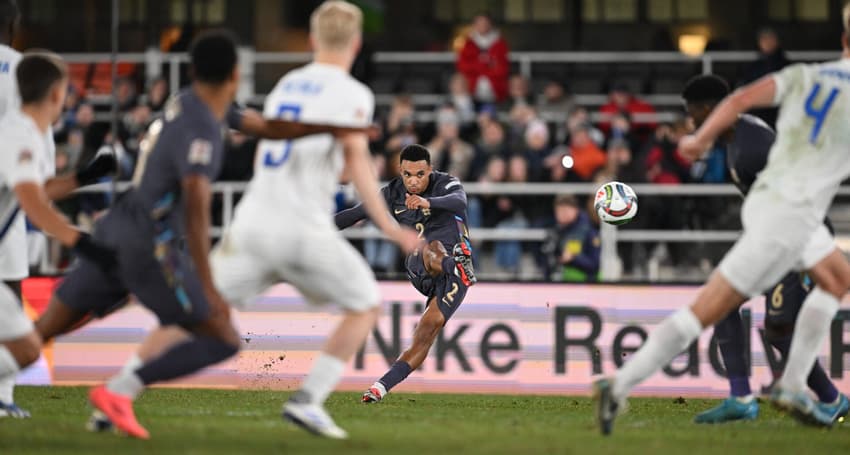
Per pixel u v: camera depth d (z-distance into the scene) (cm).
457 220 3161
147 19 6694
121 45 6712
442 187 3153
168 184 1983
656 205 4891
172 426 2333
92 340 4038
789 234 2202
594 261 4394
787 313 2841
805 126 2228
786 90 2223
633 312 4041
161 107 5269
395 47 6925
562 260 4388
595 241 4406
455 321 4044
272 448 1988
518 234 4625
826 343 3934
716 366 3950
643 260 4956
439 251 3086
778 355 3950
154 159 1984
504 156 4941
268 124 2005
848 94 2225
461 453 1981
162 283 1995
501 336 4041
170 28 6669
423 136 5438
